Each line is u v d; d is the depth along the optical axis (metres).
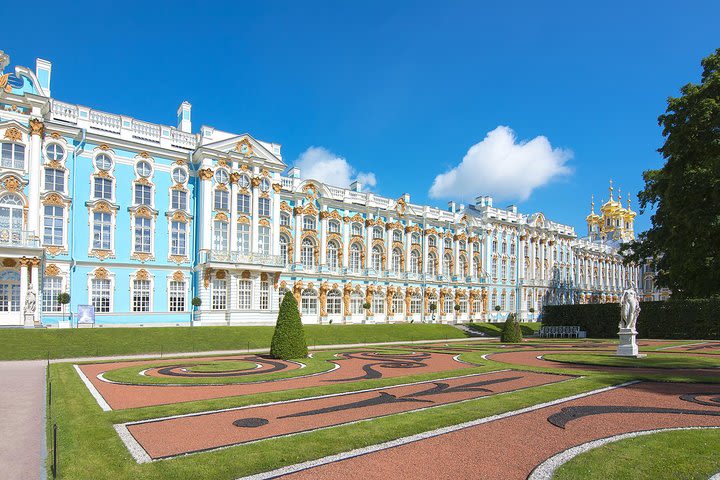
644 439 12.55
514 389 20.33
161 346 38.97
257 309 56.47
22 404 18.52
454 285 85.94
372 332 57.59
